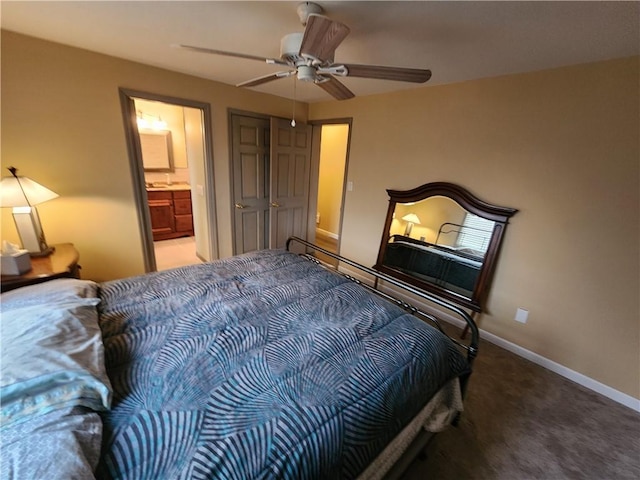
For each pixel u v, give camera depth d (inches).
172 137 195.5
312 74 59.2
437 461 58.2
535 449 62.0
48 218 93.0
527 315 91.5
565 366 85.1
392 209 122.3
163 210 184.9
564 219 81.1
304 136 154.5
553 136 80.3
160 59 93.8
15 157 84.3
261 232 154.2
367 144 129.7
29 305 48.4
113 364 42.5
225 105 123.8
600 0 46.9
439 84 102.0
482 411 71.1
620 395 76.2
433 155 107.9
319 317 58.9
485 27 59.2
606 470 58.4
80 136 93.1
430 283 113.5
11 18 67.6
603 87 71.0
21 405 29.7
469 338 101.2
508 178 90.3
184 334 50.2
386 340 52.4
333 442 34.9
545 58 72.4
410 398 44.7
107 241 105.7
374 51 75.4
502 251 94.6
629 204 70.8
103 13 63.4
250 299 63.7
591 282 78.6
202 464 29.0
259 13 60.2
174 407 35.5
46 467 24.6
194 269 78.4
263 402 37.4
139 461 29.3
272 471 30.2
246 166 139.0
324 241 212.7
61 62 85.4
